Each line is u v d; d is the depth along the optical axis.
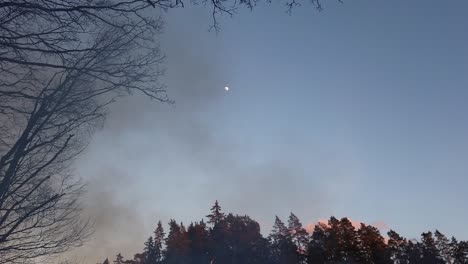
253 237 62.97
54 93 4.54
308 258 56.12
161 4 3.97
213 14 3.96
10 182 4.50
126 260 60.81
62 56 4.18
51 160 4.67
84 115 5.05
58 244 5.02
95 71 4.55
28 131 4.57
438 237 55.62
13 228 4.51
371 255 53.97
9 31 3.60
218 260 57.66
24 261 4.71
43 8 3.50
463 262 52.31
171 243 60.44
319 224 60.44
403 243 56.41
